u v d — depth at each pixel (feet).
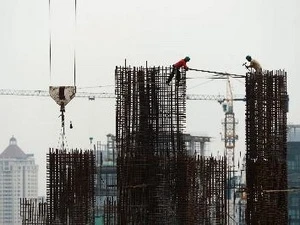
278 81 298.35
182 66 301.22
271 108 297.94
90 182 321.93
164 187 299.99
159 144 303.07
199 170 303.27
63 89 325.01
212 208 304.30
